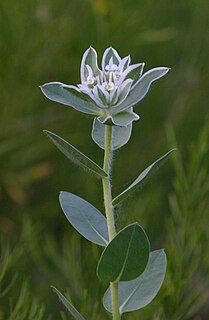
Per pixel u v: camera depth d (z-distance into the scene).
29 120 1.41
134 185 0.72
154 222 1.25
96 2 1.44
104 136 0.76
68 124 1.43
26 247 1.19
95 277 1.04
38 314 0.98
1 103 1.41
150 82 0.71
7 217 1.36
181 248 1.05
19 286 1.17
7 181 1.37
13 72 1.41
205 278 1.08
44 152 1.40
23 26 1.42
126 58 0.73
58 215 1.36
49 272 1.15
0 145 1.36
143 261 0.71
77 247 1.25
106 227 0.76
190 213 1.08
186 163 1.40
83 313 0.95
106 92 0.71
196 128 1.45
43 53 1.43
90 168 0.72
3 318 1.07
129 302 0.76
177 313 1.03
